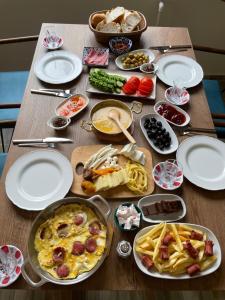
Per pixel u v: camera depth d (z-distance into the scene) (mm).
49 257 913
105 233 948
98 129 1208
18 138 1221
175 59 1545
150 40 1644
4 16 2180
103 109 1304
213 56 2561
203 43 2494
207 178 1138
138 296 1647
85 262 909
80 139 1229
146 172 1131
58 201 972
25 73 1941
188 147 1209
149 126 1241
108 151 1168
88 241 939
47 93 1374
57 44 1584
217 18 2312
